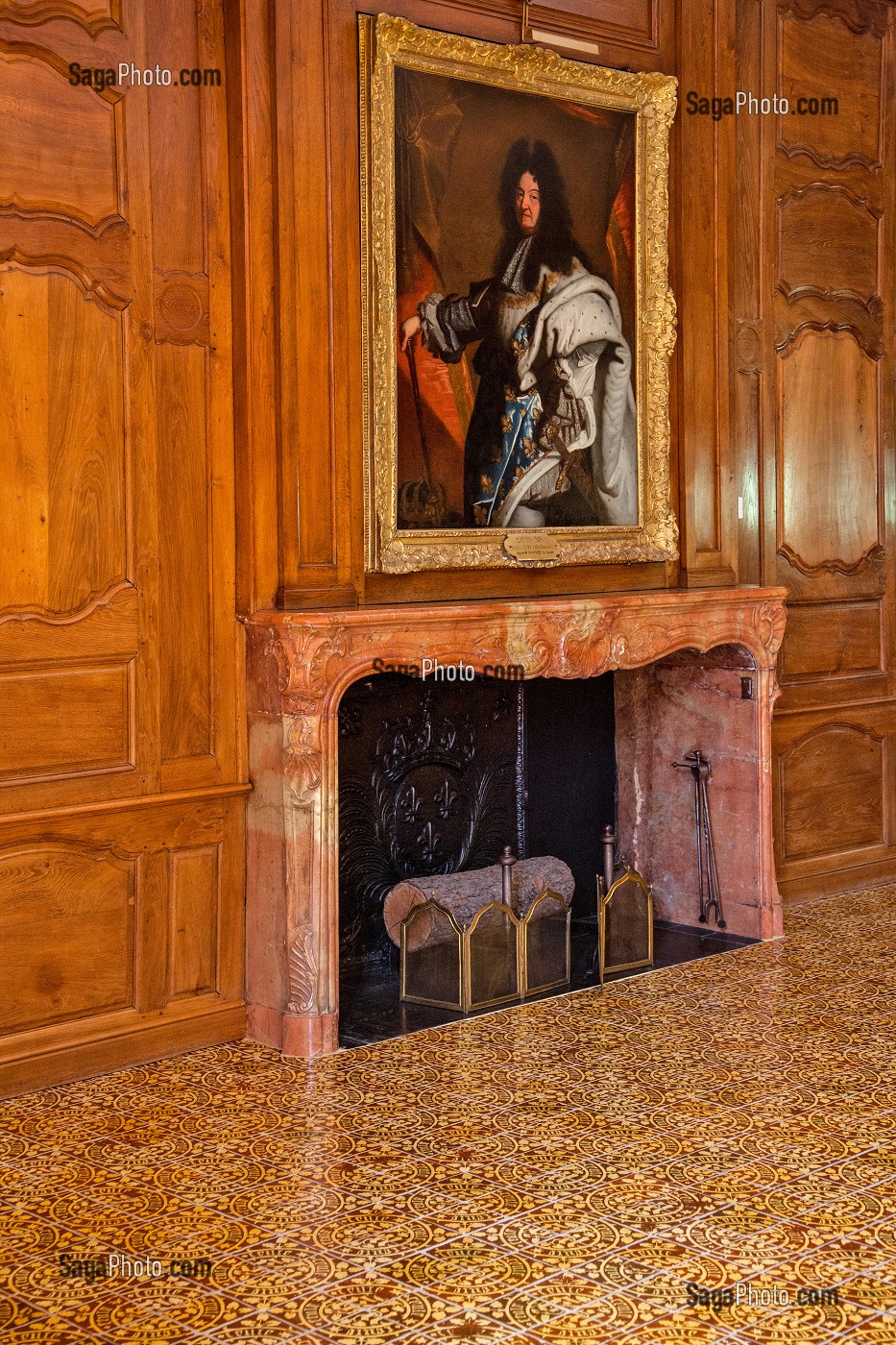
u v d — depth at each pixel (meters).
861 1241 3.55
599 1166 4.01
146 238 4.86
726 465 6.48
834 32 7.06
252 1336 3.12
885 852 7.46
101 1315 3.22
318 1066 4.87
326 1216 3.70
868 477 7.34
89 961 4.82
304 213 5.09
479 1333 3.13
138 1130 4.31
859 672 7.35
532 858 6.11
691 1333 3.13
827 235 7.07
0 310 4.52
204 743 5.09
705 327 6.38
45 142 4.61
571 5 5.90
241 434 5.07
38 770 4.68
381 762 5.93
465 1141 4.20
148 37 4.84
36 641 4.65
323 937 5.01
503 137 5.63
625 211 6.08
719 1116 4.38
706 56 6.32
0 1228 3.65
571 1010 5.46
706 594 6.04
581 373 5.95
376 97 5.20
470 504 5.61
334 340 5.19
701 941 6.42
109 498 4.81
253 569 5.07
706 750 6.58
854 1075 4.71
